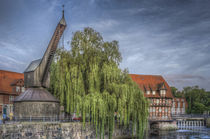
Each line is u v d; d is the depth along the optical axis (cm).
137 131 3450
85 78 3538
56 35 3828
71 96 3375
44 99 3544
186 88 10844
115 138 3766
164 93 6650
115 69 3419
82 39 3600
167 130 6009
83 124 3100
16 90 4962
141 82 6819
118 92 3234
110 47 3662
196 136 4906
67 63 3553
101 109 3092
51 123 3089
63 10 3891
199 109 9438
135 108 3400
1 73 5059
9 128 2734
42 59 3800
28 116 3462
